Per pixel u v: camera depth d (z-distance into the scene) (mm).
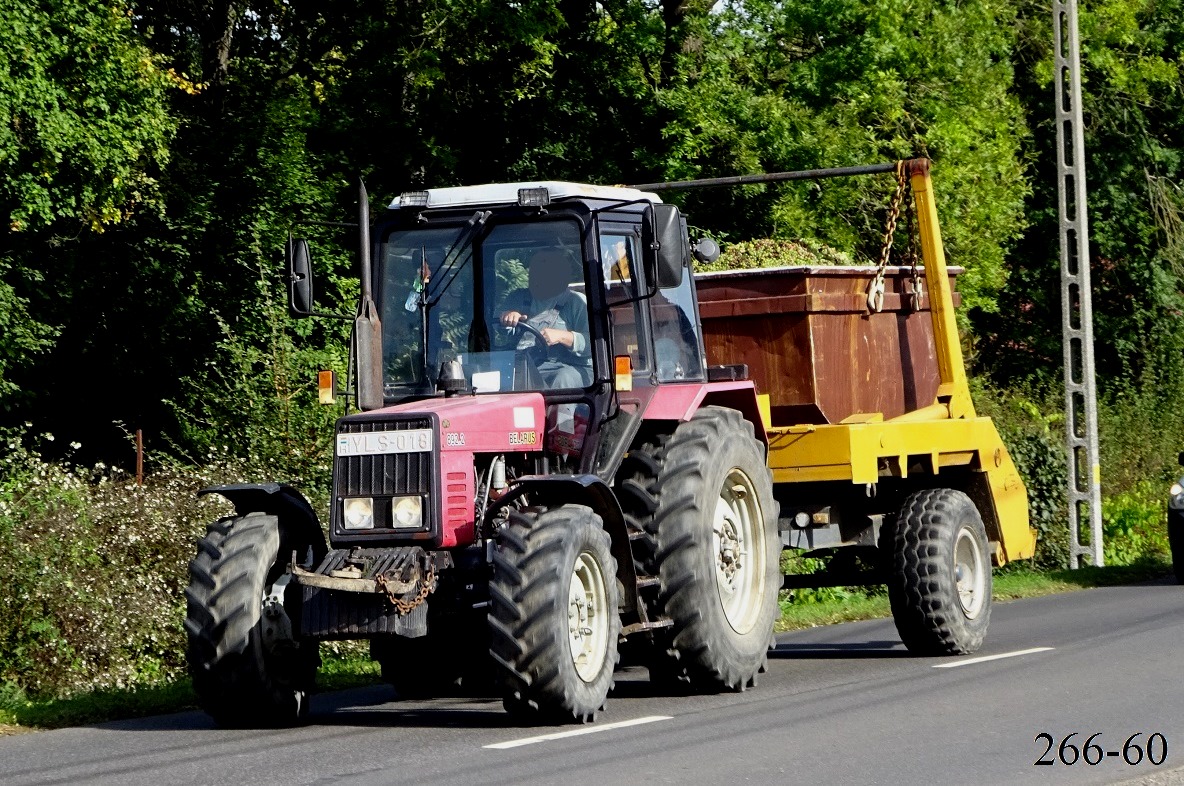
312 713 24203
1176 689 23438
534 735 20516
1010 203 68000
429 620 22250
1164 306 87375
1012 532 33812
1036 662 27391
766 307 30359
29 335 50938
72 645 28500
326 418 36625
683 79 66312
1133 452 68250
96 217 48094
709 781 17078
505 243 24062
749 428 26203
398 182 66625
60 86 45594
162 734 22031
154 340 58125
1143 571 50000
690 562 23734
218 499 32906
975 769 17703
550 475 22094
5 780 18484
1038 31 81375
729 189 64500
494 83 67375
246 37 66750
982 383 65250
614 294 24203
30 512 29750
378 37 63438
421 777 17641
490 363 23828
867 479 28984
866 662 29422
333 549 21938
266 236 58562
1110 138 88062
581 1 69125
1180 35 87750
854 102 64000
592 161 68312
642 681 27219
